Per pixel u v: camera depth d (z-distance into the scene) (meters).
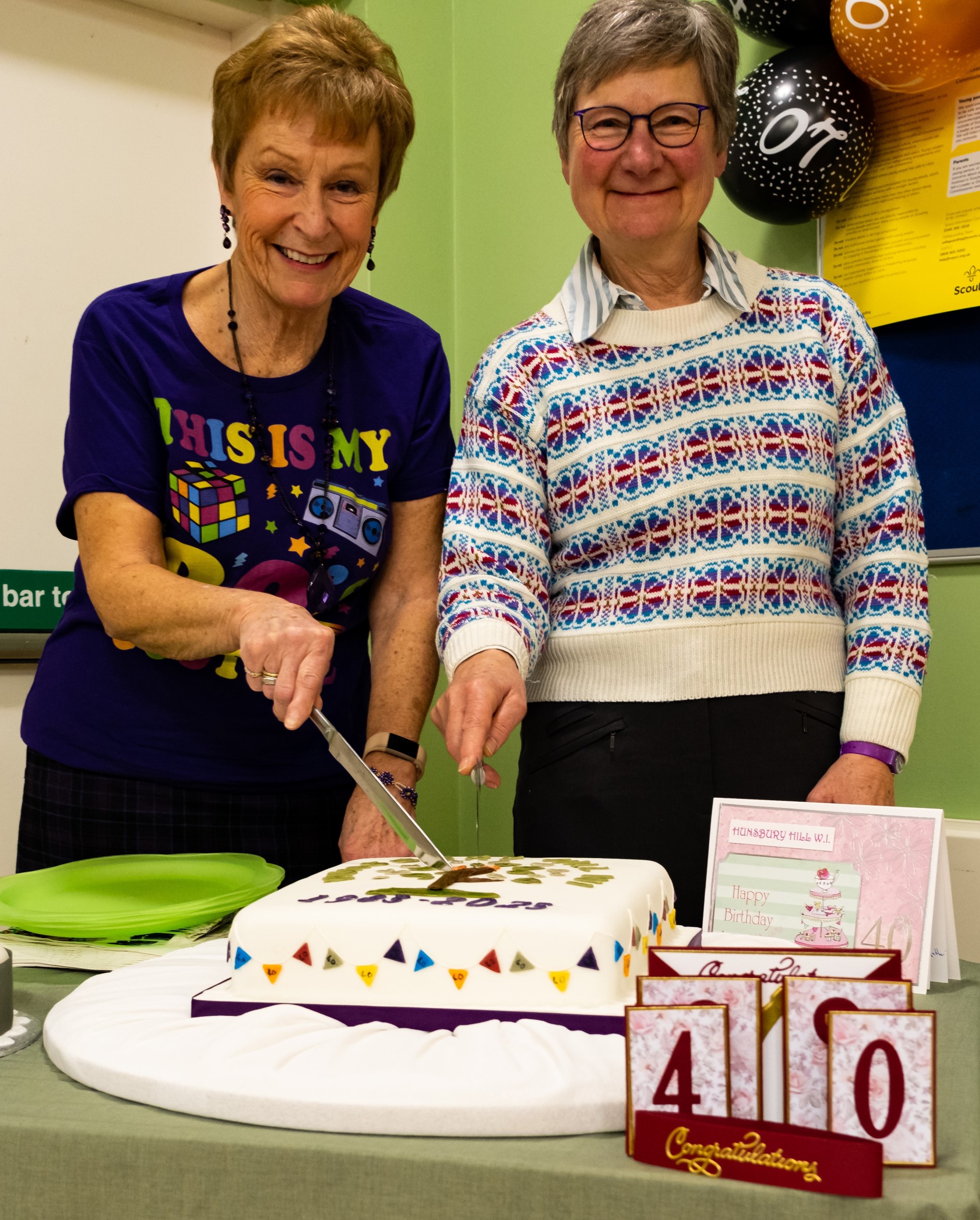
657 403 1.16
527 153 2.24
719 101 1.13
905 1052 0.59
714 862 0.98
